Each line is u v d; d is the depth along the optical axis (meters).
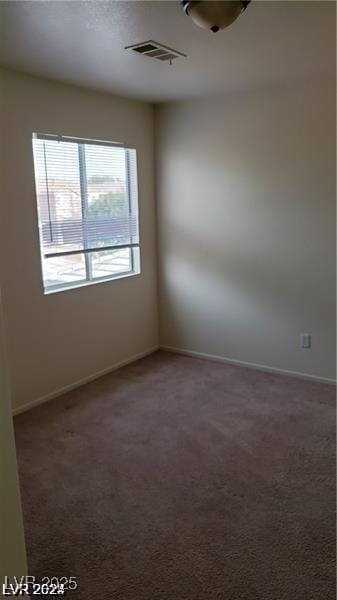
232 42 2.46
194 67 2.95
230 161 3.91
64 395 3.64
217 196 4.04
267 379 3.89
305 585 1.79
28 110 3.15
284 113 3.56
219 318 4.26
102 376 4.04
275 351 3.99
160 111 4.21
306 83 3.41
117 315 4.18
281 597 1.74
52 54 2.64
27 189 3.21
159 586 1.81
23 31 2.25
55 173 3.45
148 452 2.78
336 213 3.49
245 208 3.91
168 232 4.43
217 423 3.11
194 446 2.83
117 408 3.38
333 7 2.03
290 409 3.30
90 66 2.90
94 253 3.94
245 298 4.07
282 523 2.14
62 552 1.99
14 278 3.20
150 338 4.64
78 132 3.55
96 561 1.94
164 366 4.26
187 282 4.40
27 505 2.31
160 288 4.61
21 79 3.07
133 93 3.72
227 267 4.12
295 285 3.78
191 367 4.22
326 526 2.11
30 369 3.41
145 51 2.59
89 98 3.60
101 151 3.83
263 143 3.71
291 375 3.94
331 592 1.76
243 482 2.46
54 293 3.53
